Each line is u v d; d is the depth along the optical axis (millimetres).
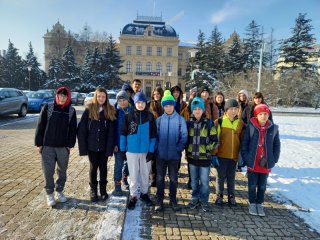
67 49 51906
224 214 4617
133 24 75438
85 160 7293
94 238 3555
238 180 6363
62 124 4406
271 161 4539
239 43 49906
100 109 4602
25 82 53969
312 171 7129
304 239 3941
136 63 74938
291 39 45188
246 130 4684
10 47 53938
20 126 12953
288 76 40125
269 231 4121
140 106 4480
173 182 4656
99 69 52344
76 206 4469
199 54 48938
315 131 14602
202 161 4617
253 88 37625
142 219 4336
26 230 3697
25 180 5523
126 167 5398
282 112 29625
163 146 4555
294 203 5168
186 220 4355
